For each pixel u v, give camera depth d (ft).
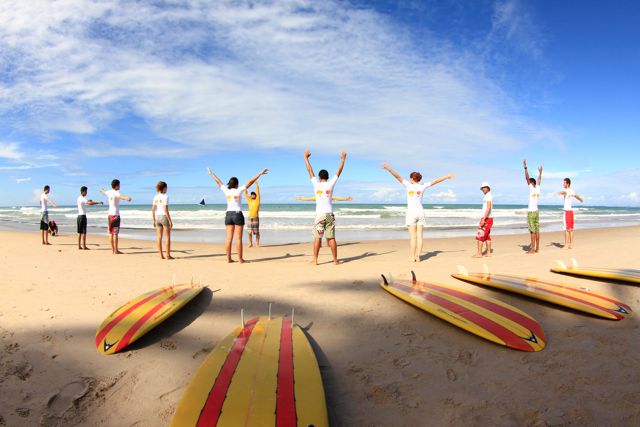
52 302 14.93
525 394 8.86
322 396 8.31
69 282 18.24
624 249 27.86
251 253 31.14
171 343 11.51
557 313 13.98
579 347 11.14
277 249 34.37
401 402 8.61
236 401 8.08
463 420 7.97
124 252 31.14
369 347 11.30
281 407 7.86
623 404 8.42
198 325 12.89
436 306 13.60
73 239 43.70
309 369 9.47
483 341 11.62
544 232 57.72
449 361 10.45
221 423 7.36
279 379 8.98
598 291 16.69
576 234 53.21
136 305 13.71
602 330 12.34
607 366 10.05
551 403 8.51
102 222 82.69
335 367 10.14
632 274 18.07
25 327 12.40
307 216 102.73
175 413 7.70
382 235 51.70
